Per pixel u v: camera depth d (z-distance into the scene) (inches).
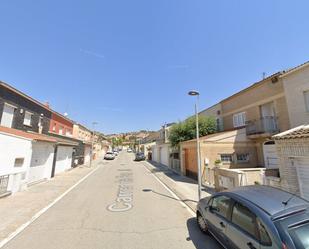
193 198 393.1
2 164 396.5
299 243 123.6
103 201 374.0
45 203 354.3
